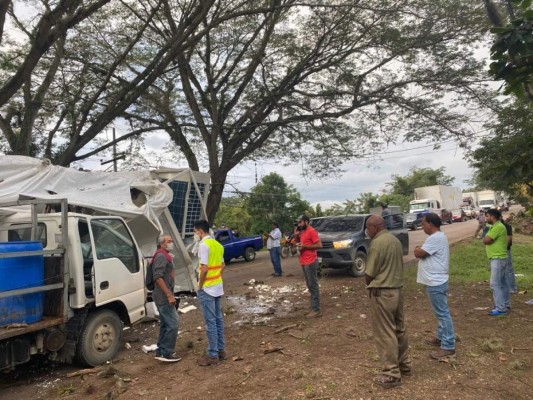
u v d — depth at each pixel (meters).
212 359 5.74
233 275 15.52
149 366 5.95
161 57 13.40
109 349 6.32
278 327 7.49
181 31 12.70
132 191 9.58
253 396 4.62
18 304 5.33
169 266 6.13
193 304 10.45
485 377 4.79
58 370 6.15
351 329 6.93
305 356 5.75
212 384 5.06
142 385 5.22
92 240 6.30
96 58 16.56
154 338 7.64
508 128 11.58
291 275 14.26
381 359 4.70
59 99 15.77
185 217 10.92
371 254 4.74
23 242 5.39
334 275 13.38
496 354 5.48
